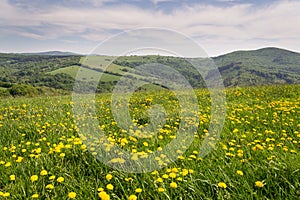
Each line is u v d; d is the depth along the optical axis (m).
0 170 1.88
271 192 1.49
